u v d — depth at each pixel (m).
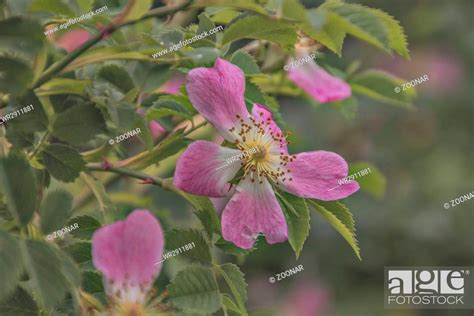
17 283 0.44
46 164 0.48
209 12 0.52
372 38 0.45
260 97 0.51
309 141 1.15
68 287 0.44
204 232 0.49
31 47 0.45
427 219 1.17
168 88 0.55
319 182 0.50
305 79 0.59
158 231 0.46
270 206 0.49
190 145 0.48
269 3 0.48
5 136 0.47
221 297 0.47
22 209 0.45
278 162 0.49
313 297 1.11
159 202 0.66
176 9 0.46
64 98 0.49
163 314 0.47
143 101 0.51
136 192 0.62
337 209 0.50
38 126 0.47
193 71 0.48
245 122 0.49
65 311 0.46
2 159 0.45
